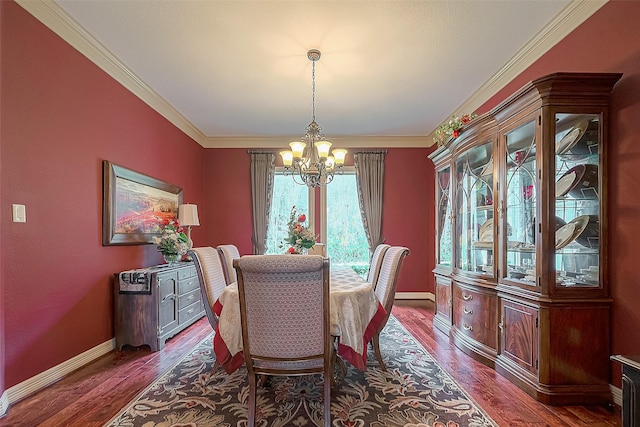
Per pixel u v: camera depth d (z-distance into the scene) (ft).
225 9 7.49
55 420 6.20
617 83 6.82
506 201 8.57
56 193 7.89
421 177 17.92
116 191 9.99
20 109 6.96
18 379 6.89
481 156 10.10
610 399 6.84
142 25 8.07
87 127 8.92
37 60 7.34
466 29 8.29
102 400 6.96
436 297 12.70
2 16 6.56
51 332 7.74
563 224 7.24
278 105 13.30
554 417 6.38
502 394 7.30
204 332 11.85
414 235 17.85
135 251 11.26
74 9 7.48
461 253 10.98
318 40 8.73
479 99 12.27
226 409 6.64
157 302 10.00
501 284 8.52
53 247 7.81
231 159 17.98
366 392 7.38
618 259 6.81
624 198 6.70
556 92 7.04
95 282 9.25
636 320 6.45
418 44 8.94
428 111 14.01
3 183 6.60
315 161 10.23
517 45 9.02
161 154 13.11
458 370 8.57
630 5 6.54
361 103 13.12
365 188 17.66
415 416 6.41
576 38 7.77
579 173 7.30
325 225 17.92
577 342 6.95
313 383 7.87
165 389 7.48
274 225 17.95
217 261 9.48
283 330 5.81
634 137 6.49
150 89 11.70
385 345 10.46
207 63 9.93
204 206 17.80
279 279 5.64
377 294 9.22
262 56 9.53
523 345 7.60
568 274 7.18
